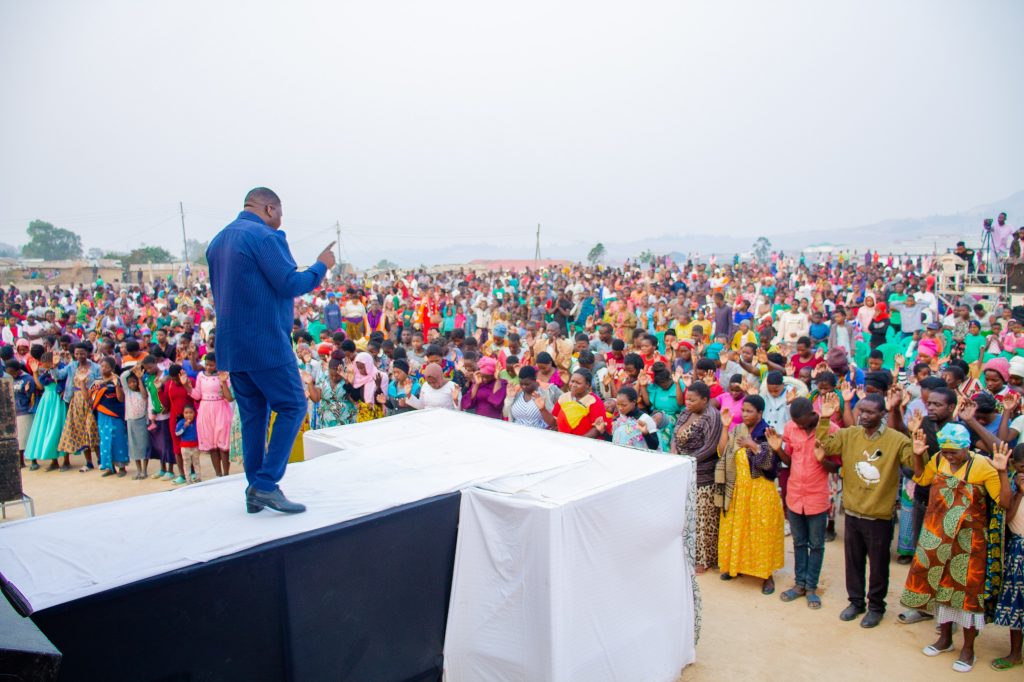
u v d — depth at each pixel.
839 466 5.91
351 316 17.45
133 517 3.72
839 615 5.85
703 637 5.50
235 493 4.18
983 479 4.83
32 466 10.97
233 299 3.59
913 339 12.48
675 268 34.62
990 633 5.61
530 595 3.88
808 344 9.13
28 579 2.95
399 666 3.92
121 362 10.84
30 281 54.72
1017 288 19.52
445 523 4.07
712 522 6.73
